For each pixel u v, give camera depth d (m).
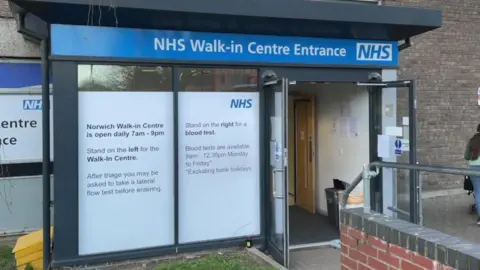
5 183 6.78
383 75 6.69
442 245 2.70
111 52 5.44
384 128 6.82
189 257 5.77
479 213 7.45
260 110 6.12
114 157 5.57
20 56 6.77
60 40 5.25
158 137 5.74
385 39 6.63
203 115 5.94
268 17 5.45
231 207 6.09
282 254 5.58
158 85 5.73
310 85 8.62
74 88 5.33
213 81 5.96
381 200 6.73
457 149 9.93
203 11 5.20
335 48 6.39
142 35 5.55
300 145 9.03
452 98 9.86
